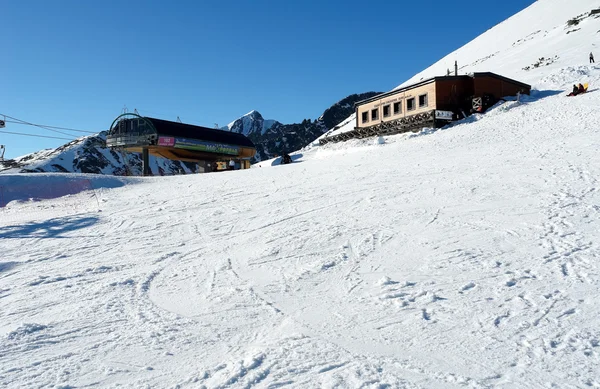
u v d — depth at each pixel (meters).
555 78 37.22
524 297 5.75
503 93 35.12
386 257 8.14
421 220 10.30
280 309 6.28
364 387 4.01
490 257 7.40
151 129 39.16
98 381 4.45
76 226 13.98
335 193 15.07
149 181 23.88
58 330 5.92
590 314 5.11
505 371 4.15
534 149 17.02
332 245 9.34
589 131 18.41
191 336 5.54
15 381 4.50
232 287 7.45
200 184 21.23
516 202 10.58
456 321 5.31
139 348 5.23
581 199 9.98
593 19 61.97
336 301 6.38
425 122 33.19
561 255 7.07
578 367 4.10
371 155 24.47
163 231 12.62
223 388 4.13
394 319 5.56
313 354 4.77
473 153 18.94
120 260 9.93
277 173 22.42
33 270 9.54
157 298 7.18
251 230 11.71
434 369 4.29
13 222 15.24
